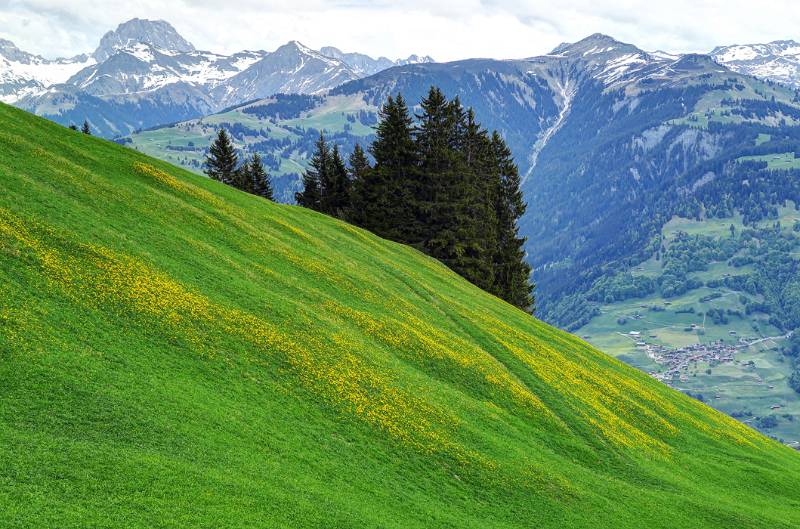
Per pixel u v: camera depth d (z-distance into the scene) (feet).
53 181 156.15
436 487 116.78
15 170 151.33
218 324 130.82
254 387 118.93
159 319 122.21
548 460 140.67
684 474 163.73
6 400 87.25
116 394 97.40
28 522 70.38
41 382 92.68
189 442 95.71
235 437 102.32
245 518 85.05
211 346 123.54
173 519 79.56
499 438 140.87
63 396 92.32
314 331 147.13
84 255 128.57
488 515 114.42
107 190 168.96
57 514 73.15
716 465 177.68
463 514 111.55
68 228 135.54
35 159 163.53
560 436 156.35
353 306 177.88
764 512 152.05
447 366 165.89
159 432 94.68
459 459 126.21
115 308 118.62
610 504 131.95
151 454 89.86
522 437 146.82
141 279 130.82
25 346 97.09
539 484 129.18
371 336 163.63
